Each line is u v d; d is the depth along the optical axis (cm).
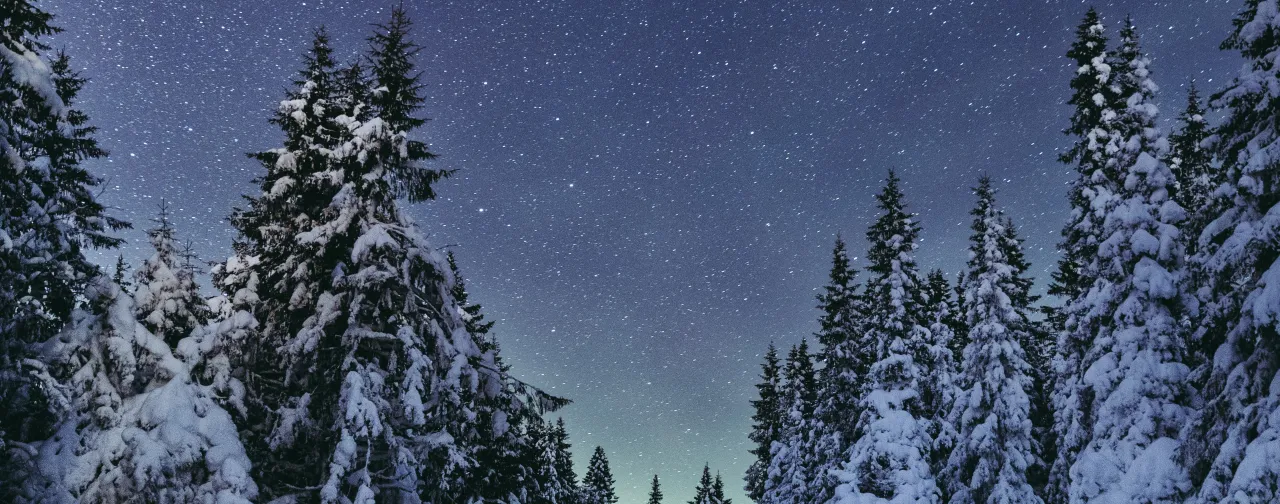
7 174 1534
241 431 1847
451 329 1948
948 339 2898
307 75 2177
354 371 1673
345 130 1981
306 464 1781
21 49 1614
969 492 2544
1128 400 1942
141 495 1508
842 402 3108
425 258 1866
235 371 1853
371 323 1842
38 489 1477
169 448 1573
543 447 3831
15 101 1591
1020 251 3181
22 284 1556
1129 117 2275
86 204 1914
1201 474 1672
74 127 1928
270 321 1941
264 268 1988
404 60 2128
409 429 1797
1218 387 1578
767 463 4909
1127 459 1878
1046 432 2652
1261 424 1379
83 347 1641
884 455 2547
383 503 1720
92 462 1527
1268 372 1462
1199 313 1891
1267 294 1396
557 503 3925
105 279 1719
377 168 1912
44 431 1594
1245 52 1617
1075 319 2402
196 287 1875
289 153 1983
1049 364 2962
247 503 1595
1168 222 2094
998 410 2528
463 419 1881
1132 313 2038
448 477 1803
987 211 2850
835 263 3391
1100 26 2495
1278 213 1457
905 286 2945
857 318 3222
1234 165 1638
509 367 3091
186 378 1697
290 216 1978
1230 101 1603
